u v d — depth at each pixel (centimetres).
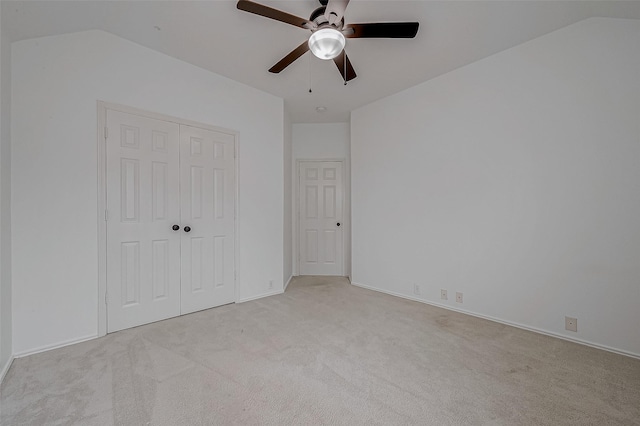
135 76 242
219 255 301
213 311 286
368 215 377
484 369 182
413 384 166
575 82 218
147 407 145
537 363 189
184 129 273
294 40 234
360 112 388
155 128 254
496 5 193
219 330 240
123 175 237
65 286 211
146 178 250
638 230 196
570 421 137
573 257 221
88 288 221
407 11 200
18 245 194
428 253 312
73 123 214
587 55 212
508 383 167
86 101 219
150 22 212
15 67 193
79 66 216
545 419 138
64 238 211
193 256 281
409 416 140
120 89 234
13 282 192
